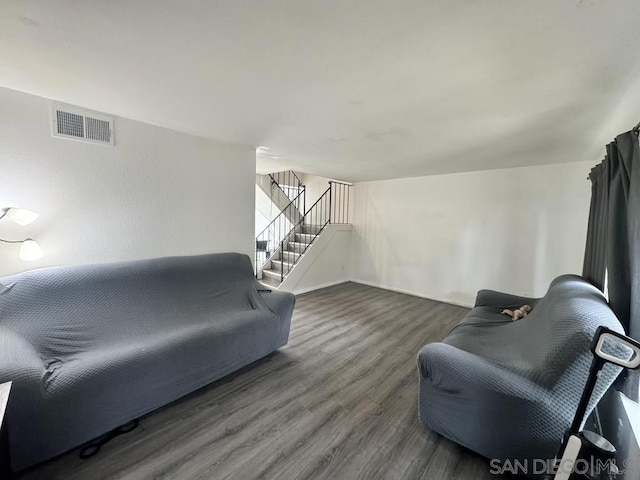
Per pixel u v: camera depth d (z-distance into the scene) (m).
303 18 1.09
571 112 1.94
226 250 3.15
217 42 1.27
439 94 1.74
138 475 1.42
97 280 2.09
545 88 1.62
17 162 1.91
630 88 1.58
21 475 1.40
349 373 2.43
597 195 2.57
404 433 1.75
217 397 2.06
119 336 2.00
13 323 1.69
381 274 5.52
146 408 1.78
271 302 2.78
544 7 1.00
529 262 3.88
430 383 1.66
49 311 1.83
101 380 1.58
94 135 2.20
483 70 1.45
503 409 1.39
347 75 1.54
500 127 2.29
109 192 2.31
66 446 1.48
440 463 1.54
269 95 1.82
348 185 6.04
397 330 3.41
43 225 2.03
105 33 1.22
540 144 2.74
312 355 2.74
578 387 1.28
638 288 1.47
